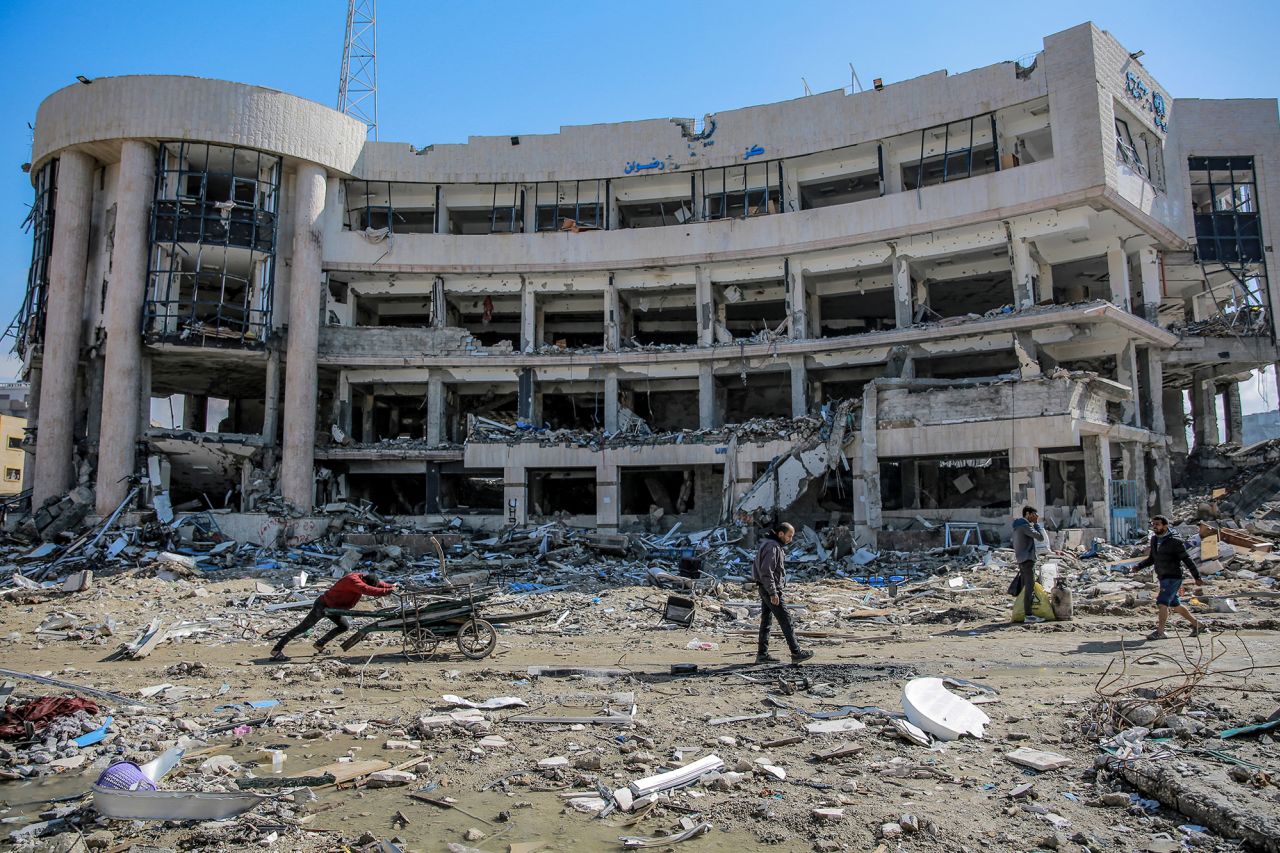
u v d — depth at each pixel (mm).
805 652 11227
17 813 6418
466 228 44719
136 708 9383
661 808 6129
